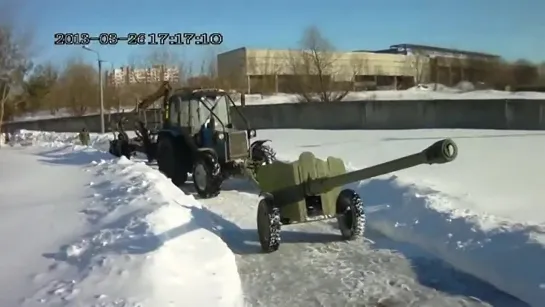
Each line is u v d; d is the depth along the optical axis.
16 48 32.09
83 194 9.32
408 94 46.84
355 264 6.50
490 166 12.32
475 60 60.12
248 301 5.41
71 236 6.54
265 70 51.72
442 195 8.47
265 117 30.19
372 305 5.26
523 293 5.26
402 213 8.01
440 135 19.77
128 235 6.32
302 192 7.25
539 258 5.51
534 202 8.38
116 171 11.84
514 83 55.09
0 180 11.70
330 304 5.30
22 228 7.04
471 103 23.28
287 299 5.45
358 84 54.66
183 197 9.21
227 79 49.25
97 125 39.97
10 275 5.26
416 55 60.75
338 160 7.62
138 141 17.42
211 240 6.61
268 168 7.52
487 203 8.31
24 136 34.84
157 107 17.75
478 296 5.40
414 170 12.00
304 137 21.59
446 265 6.29
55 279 5.11
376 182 9.93
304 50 46.22
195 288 5.02
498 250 5.98
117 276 5.06
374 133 22.03
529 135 18.78
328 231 8.08
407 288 5.68
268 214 7.09
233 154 11.30
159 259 5.49
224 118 12.47
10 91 34.91
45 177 11.88
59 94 54.47
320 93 42.19
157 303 4.51
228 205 10.13
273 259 6.82
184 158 12.72
